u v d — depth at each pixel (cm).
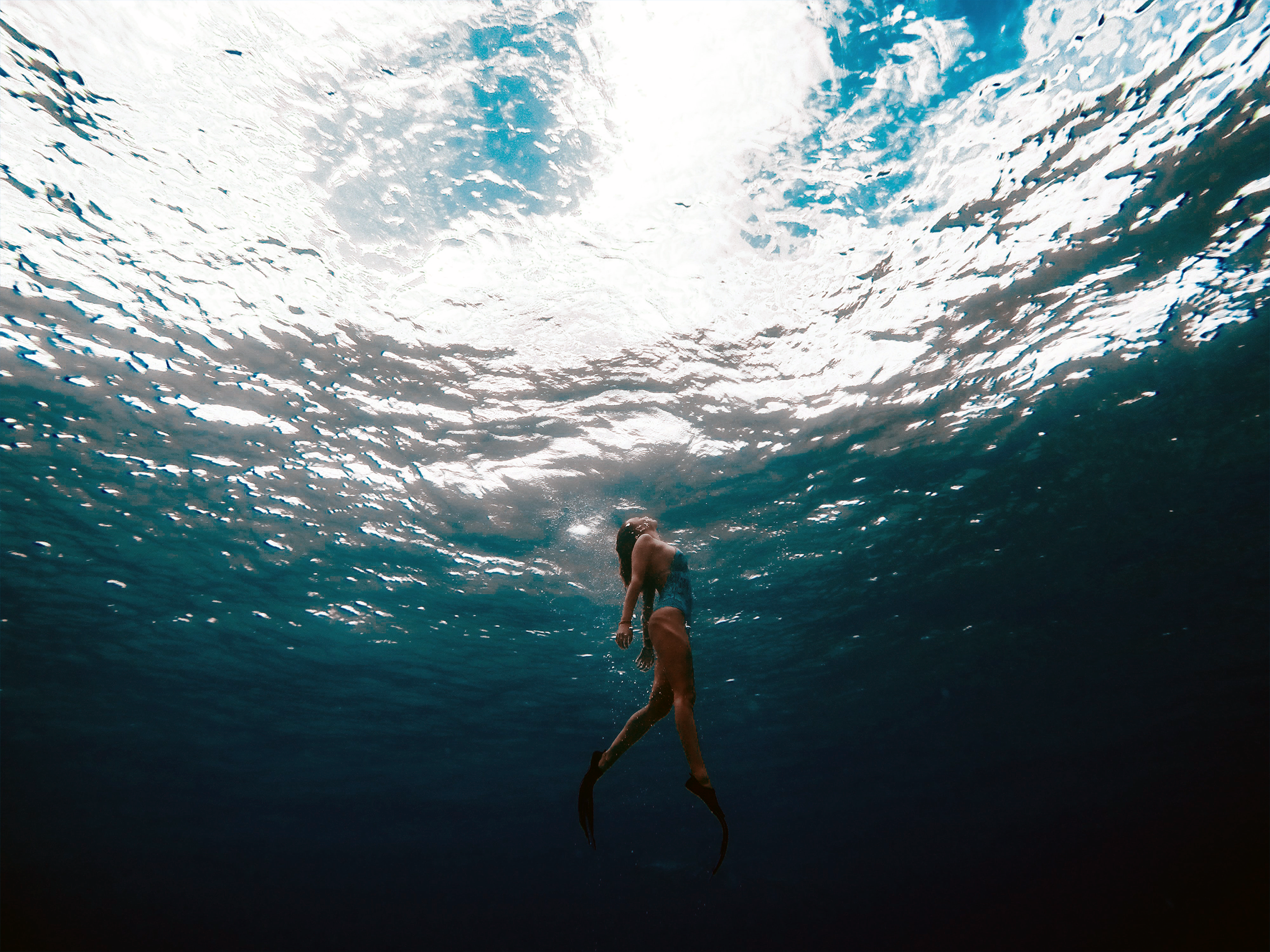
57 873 4022
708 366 966
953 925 5122
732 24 646
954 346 952
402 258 801
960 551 1445
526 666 1786
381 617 1528
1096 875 4875
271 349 889
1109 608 1745
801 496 1212
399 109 691
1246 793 3734
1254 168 734
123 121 650
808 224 801
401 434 1026
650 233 803
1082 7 617
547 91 691
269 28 619
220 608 1477
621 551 318
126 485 1103
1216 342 964
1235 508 1362
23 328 832
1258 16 610
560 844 4009
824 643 1783
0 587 1362
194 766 2512
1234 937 3641
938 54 657
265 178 714
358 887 4900
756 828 3862
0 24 566
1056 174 748
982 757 2966
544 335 913
